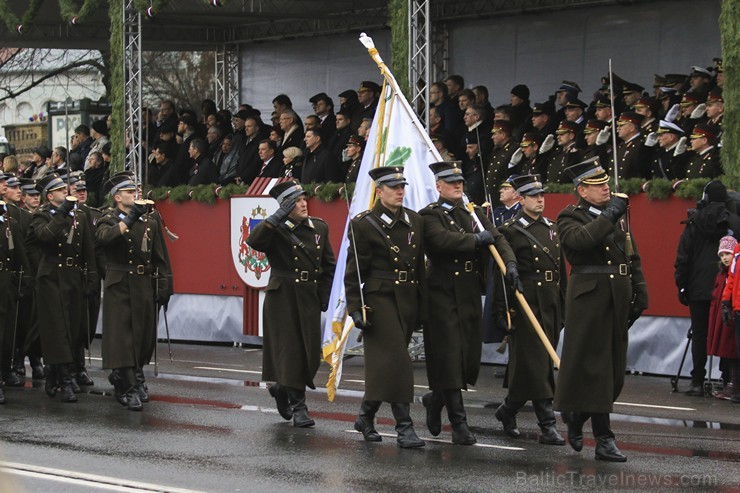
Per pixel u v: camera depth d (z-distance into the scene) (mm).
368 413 17016
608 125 26250
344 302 18219
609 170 25766
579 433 15992
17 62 59188
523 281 18312
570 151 26438
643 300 16031
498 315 17281
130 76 33406
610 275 15492
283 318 18516
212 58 63000
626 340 15664
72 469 14820
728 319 20688
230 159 34219
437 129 30078
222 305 31438
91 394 23062
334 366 18141
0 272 22312
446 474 14383
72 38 41219
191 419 19328
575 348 15492
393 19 27438
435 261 17062
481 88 30672
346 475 14328
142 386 21625
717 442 16984
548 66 34156
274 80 41750
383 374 16406
